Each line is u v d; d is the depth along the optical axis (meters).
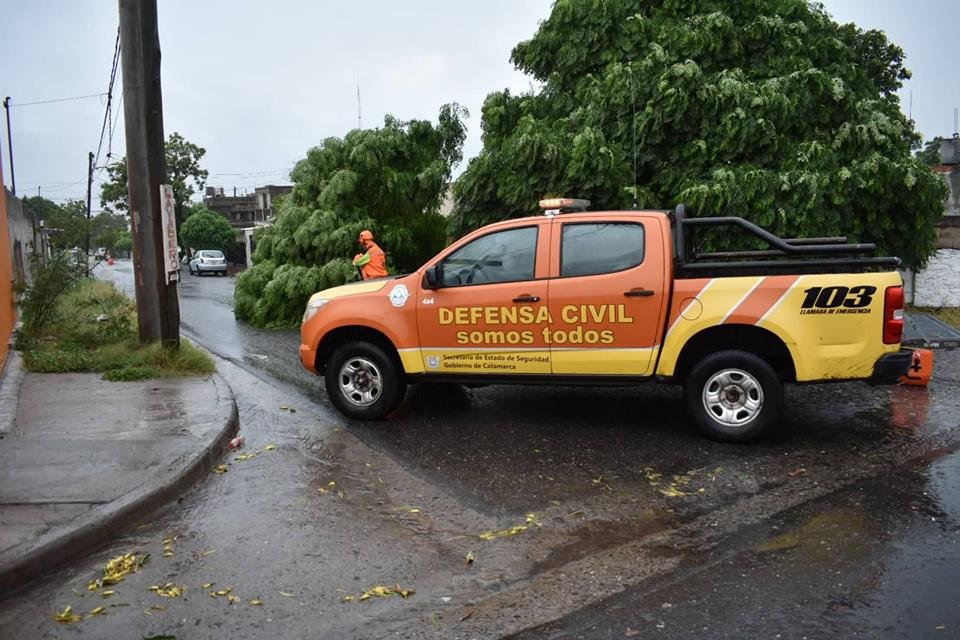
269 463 6.26
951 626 3.57
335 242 15.52
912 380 8.55
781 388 6.25
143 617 3.81
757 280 6.19
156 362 9.52
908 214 12.02
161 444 6.23
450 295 6.99
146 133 9.50
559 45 13.75
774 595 3.92
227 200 78.00
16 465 5.69
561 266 6.70
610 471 5.91
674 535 4.74
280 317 15.88
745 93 11.42
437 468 6.07
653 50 12.01
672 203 11.80
